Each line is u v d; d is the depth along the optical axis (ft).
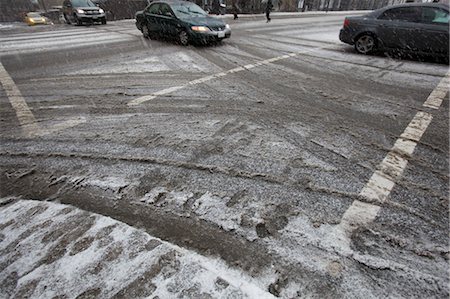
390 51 25.23
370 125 12.41
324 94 16.17
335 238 6.71
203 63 23.12
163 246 6.51
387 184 8.63
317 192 8.27
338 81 18.54
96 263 6.11
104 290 5.54
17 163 10.02
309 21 59.41
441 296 5.48
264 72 20.57
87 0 54.08
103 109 14.42
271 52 27.43
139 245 6.53
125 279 5.74
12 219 7.43
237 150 10.49
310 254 6.32
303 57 25.39
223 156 10.12
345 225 7.09
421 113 13.61
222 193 8.25
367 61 23.94
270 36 37.32
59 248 6.50
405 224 7.16
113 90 17.15
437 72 20.57
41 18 72.18
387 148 10.59
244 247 6.51
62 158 10.23
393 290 5.57
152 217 7.45
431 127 12.21
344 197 8.07
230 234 6.87
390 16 24.39
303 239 6.70
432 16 22.43
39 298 5.44
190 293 5.44
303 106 14.51
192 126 12.42
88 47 29.96
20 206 7.93
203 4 80.53
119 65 22.70
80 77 19.76
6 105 15.07
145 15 32.81
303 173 9.13
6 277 5.91
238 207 7.72
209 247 6.52
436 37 22.22
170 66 22.25
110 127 12.49
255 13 83.30
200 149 10.59
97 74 20.42
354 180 8.80
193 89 17.11
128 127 12.46
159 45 30.40
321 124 12.52
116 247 6.49
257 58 24.89
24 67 22.48
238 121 12.85
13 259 6.30
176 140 11.26
